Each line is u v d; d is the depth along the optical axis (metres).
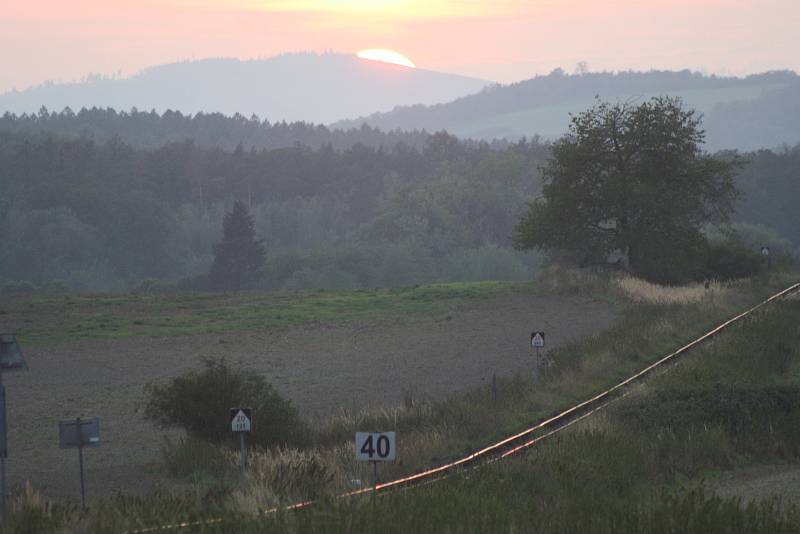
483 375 83.19
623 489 41.91
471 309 133.62
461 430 56.94
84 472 53.25
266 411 59.22
